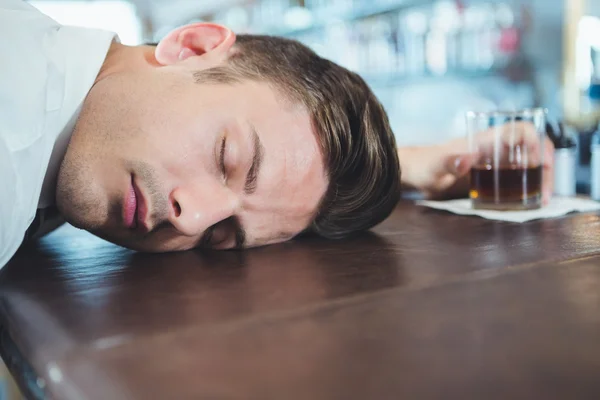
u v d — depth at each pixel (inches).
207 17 191.0
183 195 36.1
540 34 119.2
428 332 21.9
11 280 31.0
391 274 30.3
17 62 34.2
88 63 40.2
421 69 130.0
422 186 60.3
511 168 49.9
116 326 22.8
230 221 38.8
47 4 174.6
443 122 145.8
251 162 37.5
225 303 25.8
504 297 25.9
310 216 41.6
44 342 21.3
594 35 110.6
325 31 155.6
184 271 32.7
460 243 38.1
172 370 18.8
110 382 17.9
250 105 38.6
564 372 18.5
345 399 16.9
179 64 41.3
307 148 39.5
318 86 41.4
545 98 119.5
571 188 64.3
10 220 33.1
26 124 33.4
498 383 17.8
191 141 36.7
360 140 41.9
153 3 191.2
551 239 38.4
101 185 37.4
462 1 125.4
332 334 21.8
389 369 18.7
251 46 44.9
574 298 25.6
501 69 120.4
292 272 31.7
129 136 37.2
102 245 42.9
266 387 17.6
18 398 51.8
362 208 42.5
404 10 135.4
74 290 28.5
